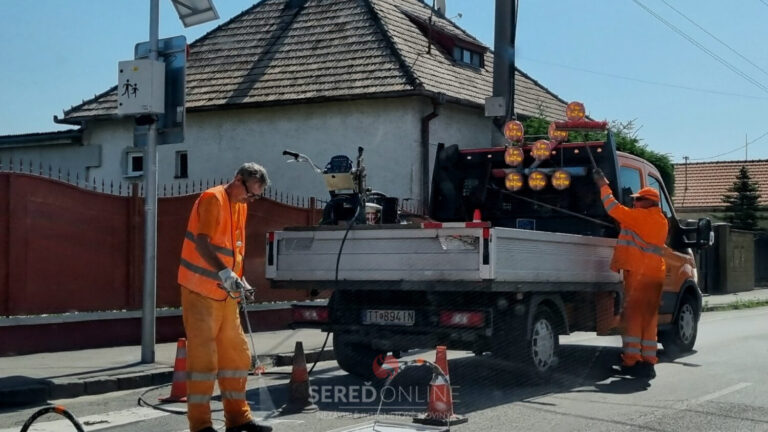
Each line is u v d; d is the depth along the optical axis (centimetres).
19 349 1072
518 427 705
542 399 836
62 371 945
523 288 832
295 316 928
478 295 850
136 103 1024
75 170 2259
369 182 1947
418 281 826
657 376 987
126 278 1197
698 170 4262
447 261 812
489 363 930
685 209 3947
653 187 1177
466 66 2272
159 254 1251
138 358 1056
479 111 2123
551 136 1048
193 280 620
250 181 641
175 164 2173
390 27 2155
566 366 1036
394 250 842
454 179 1129
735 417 754
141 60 1024
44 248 1100
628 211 975
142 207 1212
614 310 1009
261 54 2192
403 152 1917
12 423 736
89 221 1153
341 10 2242
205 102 2081
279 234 911
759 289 3144
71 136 2250
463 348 858
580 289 930
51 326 1105
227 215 634
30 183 1086
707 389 898
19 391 830
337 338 936
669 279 1146
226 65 2198
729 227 2870
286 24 2273
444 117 2016
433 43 2247
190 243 629
